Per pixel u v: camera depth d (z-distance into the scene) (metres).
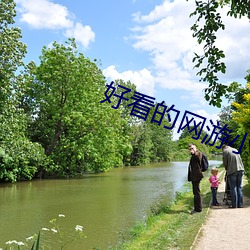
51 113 31.83
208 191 14.91
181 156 84.69
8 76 20.56
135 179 27.34
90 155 31.33
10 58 20.55
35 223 11.09
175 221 8.81
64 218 11.71
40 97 31.31
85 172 36.94
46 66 30.88
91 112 30.97
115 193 18.14
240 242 6.62
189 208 11.05
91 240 8.90
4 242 8.94
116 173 35.47
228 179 10.80
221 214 9.34
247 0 4.33
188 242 6.65
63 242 8.80
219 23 4.72
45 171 30.44
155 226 9.24
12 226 10.70
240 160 10.27
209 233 7.32
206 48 4.74
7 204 14.91
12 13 21.23
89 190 19.80
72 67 30.36
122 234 9.35
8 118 21.55
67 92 30.67
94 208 13.56
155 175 32.03
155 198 16.08
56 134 30.92
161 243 6.77
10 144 23.03
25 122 27.88
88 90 31.62
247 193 12.95
